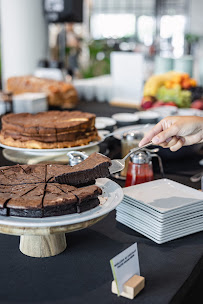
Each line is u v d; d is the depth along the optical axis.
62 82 2.94
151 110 2.21
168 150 1.60
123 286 0.79
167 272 0.88
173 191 1.12
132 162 1.26
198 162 1.66
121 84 3.24
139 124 2.10
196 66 3.84
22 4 3.60
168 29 8.41
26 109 2.56
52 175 0.98
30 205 0.83
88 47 4.10
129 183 1.27
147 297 0.79
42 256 0.93
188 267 0.90
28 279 0.85
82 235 1.04
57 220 0.84
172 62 3.35
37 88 2.90
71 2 3.55
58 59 4.06
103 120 2.01
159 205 1.01
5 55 3.80
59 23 3.71
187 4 8.14
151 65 4.00
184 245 0.99
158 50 8.10
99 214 0.86
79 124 1.49
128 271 0.81
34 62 3.80
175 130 1.06
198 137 1.12
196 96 2.53
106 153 1.67
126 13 8.54
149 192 1.11
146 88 2.57
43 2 3.68
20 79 2.99
